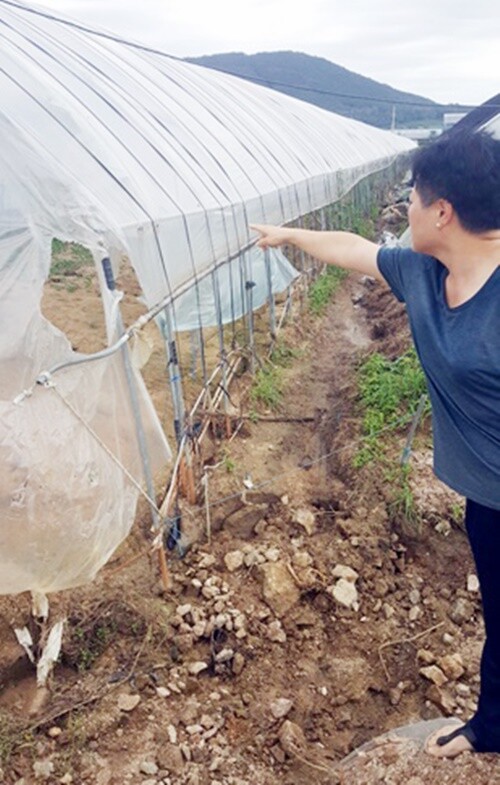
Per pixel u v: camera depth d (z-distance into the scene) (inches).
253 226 107.7
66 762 127.6
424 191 81.9
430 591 182.5
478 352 80.0
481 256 80.9
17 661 142.6
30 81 186.1
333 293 516.4
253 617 166.7
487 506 90.7
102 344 340.5
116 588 165.2
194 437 218.5
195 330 289.3
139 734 135.5
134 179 194.5
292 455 250.1
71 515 131.0
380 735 143.8
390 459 224.4
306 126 647.8
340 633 167.6
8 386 131.4
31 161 143.8
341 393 311.1
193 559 183.8
